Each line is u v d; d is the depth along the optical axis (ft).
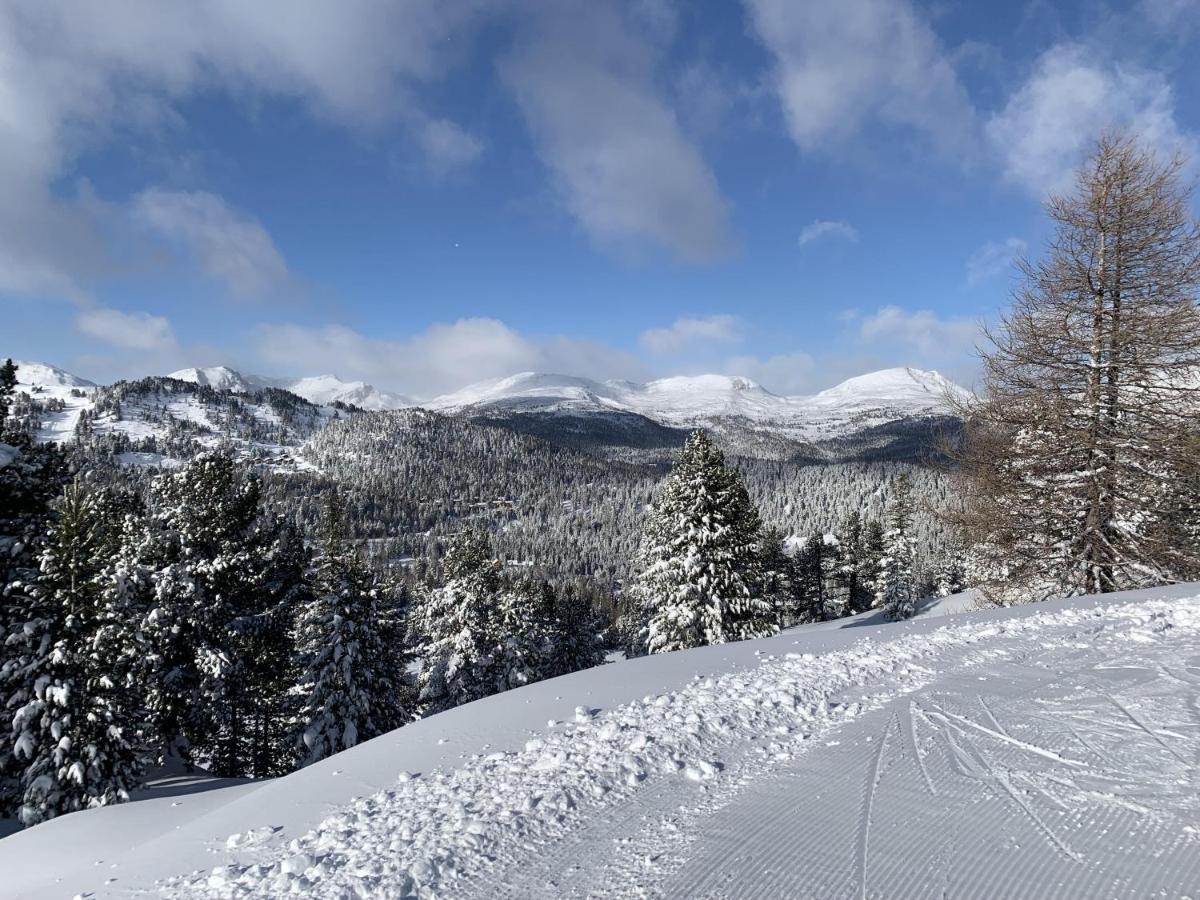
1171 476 46.29
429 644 118.93
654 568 85.81
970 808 13.78
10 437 57.77
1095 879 10.82
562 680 29.73
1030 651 27.17
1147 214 47.88
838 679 25.18
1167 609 32.14
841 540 226.58
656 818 14.64
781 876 11.64
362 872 13.08
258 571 74.08
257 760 78.59
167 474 72.28
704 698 23.66
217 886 13.98
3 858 27.58
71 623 48.42
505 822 14.93
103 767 47.85
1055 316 50.29
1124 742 16.76
